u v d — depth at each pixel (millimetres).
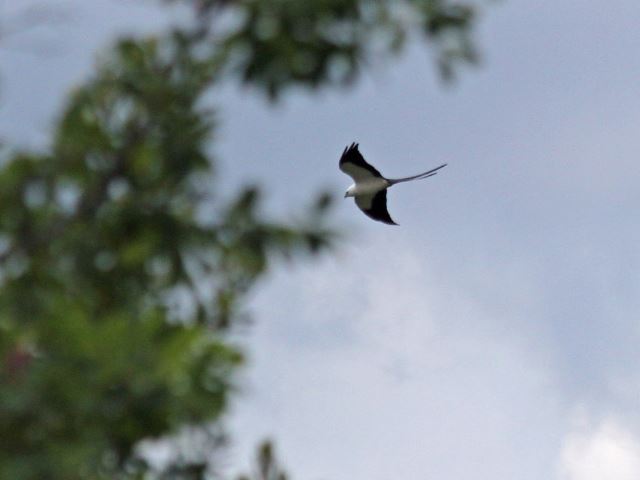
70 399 12906
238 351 13836
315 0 14219
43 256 14469
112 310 14531
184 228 14297
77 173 14602
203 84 14938
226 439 13930
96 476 13062
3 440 12953
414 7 14539
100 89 15086
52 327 13109
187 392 13430
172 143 14641
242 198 14117
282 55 14242
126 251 14266
